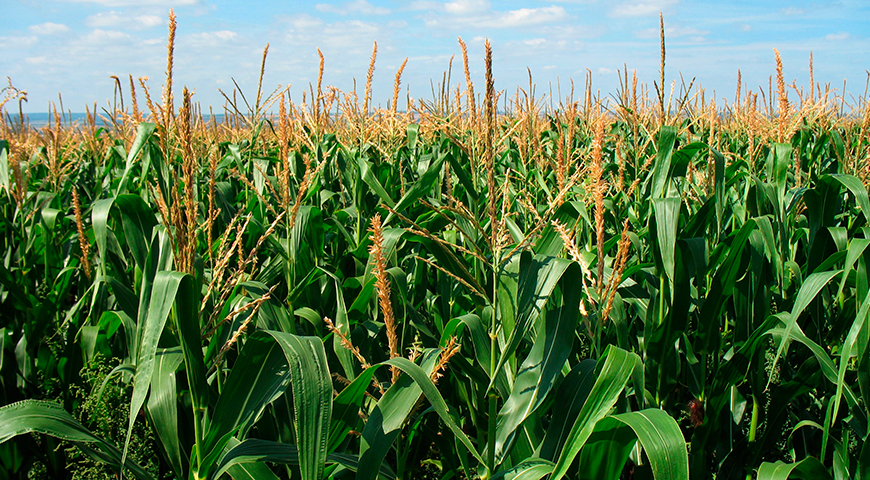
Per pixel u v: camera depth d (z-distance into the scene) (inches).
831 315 144.1
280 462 80.4
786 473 81.5
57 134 227.8
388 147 246.7
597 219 87.0
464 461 95.6
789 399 112.3
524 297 79.4
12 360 135.7
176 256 76.0
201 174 211.3
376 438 73.2
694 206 187.3
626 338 116.1
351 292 156.3
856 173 204.5
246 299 114.6
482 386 94.7
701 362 127.6
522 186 217.8
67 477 133.3
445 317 146.4
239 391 79.2
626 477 123.0
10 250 181.3
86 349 134.3
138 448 112.3
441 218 152.3
